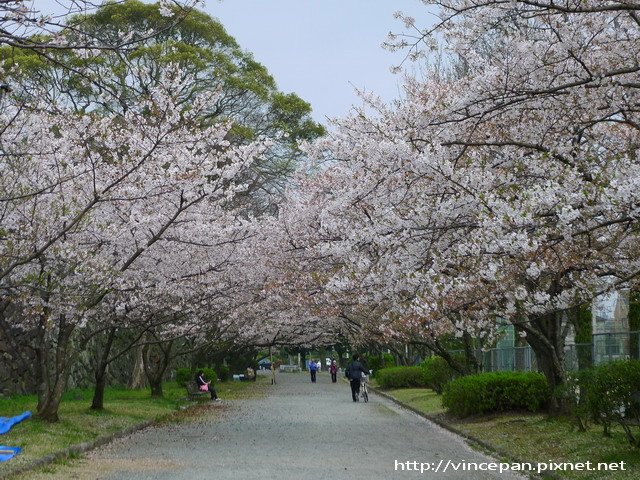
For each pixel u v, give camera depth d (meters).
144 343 19.58
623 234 9.73
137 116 12.53
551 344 15.45
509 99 10.73
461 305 11.22
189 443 14.55
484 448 13.64
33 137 13.70
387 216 10.78
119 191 14.11
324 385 45.34
